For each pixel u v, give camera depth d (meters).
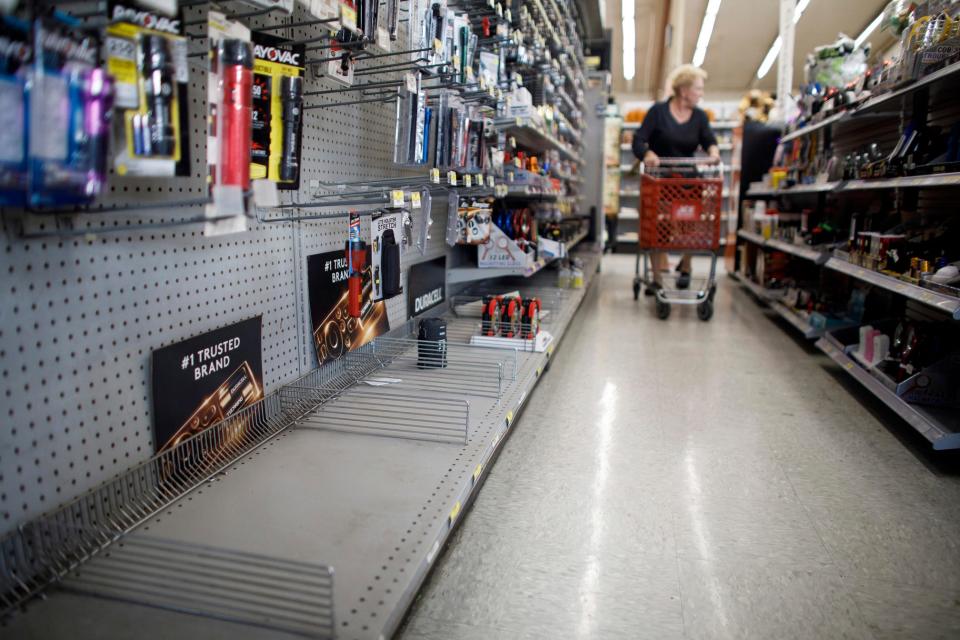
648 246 5.59
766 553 1.87
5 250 1.13
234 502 1.51
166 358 1.52
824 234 4.75
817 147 5.38
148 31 1.14
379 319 2.75
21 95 0.95
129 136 1.13
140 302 1.45
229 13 1.46
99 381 1.35
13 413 1.17
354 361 2.55
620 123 12.05
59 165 0.99
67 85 0.99
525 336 3.09
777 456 2.57
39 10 0.96
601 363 4.00
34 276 1.19
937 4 2.86
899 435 2.80
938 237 3.01
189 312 1.61
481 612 1.58
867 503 2.18
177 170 1.27
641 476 2.38
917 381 2.69
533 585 1.69
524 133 4.55
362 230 2.57
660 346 4.46
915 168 2.94
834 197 5.59
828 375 3.76
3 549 1.13
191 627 1.07
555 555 1.84
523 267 3.68
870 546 1.91
